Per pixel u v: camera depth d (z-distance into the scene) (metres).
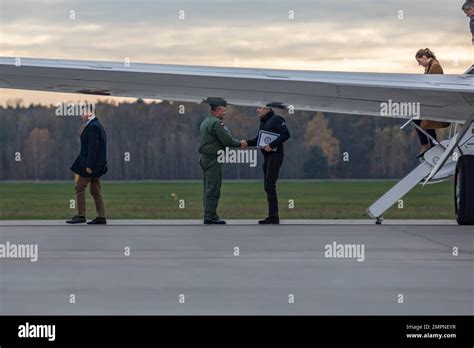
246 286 7.55
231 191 30.08
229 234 11.98
